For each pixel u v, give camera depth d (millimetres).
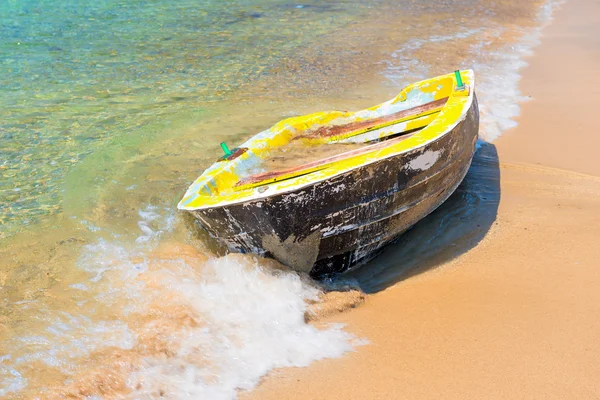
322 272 4707
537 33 11578
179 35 11148
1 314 4227
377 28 11766
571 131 7254
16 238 5133
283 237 4352
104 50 10219
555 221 5395
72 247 5020
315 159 5582
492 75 9180
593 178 6145
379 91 8461
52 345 3920
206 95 8375
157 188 5961
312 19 12383
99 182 6066
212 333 4000
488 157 6645
